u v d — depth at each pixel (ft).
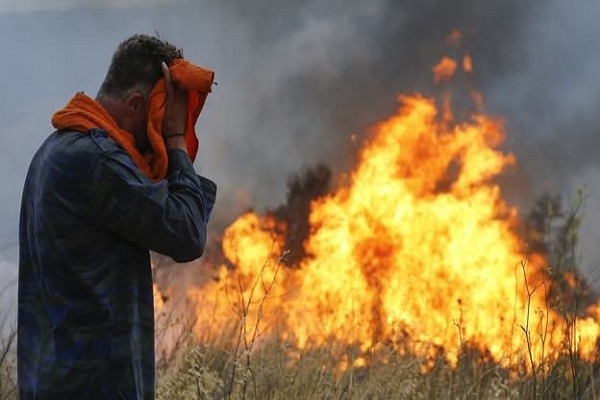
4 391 41.32
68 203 24.81
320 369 42.70
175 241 24.94
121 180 24.66
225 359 45.70
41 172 25.36
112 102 25.66
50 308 25.04
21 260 26.09
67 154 24.94
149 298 25.61
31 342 25.41
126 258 25.23
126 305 25.07
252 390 39.86
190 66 25.90
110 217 24.71
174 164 25.70
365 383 42.39
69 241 24.85
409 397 40.63
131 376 24.91
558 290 44.42
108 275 24.99
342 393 40.52
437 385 41.65
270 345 46.93
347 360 45.24
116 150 24.95
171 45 26.43
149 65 25.73
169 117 25.91
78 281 24.84
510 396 38.73
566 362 41.14
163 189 24.89
